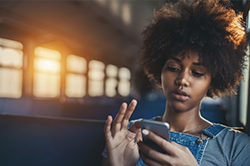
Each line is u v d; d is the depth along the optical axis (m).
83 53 7.02
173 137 0.64
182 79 0.58
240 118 1.50
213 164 0.59
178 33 0.66
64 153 0.93
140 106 2.92
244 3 0.90
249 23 0.81
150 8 5.66
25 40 4.86
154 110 2.88
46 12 4.90
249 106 0.86
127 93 10.54
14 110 4.54
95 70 7.80
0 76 4.34
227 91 0.76
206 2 0.69
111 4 5.95
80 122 0.95
